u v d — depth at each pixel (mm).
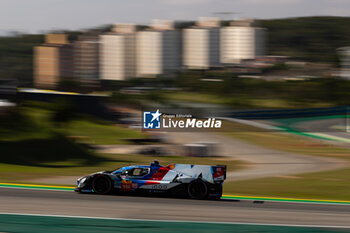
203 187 56156
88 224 37969
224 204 52719
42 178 82625
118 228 36844
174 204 50500
